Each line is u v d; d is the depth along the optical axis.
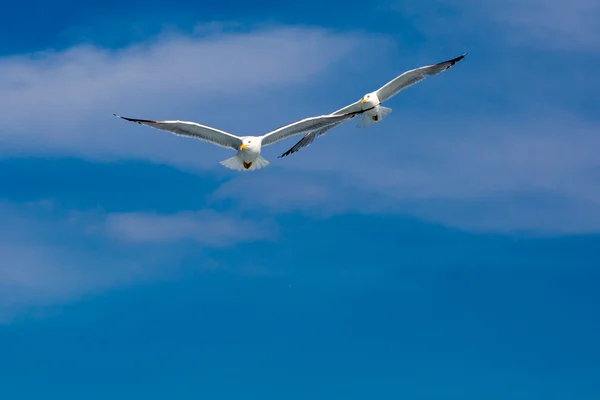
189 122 20.83
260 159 21.61
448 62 26.30
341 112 26.92
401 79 26.58
